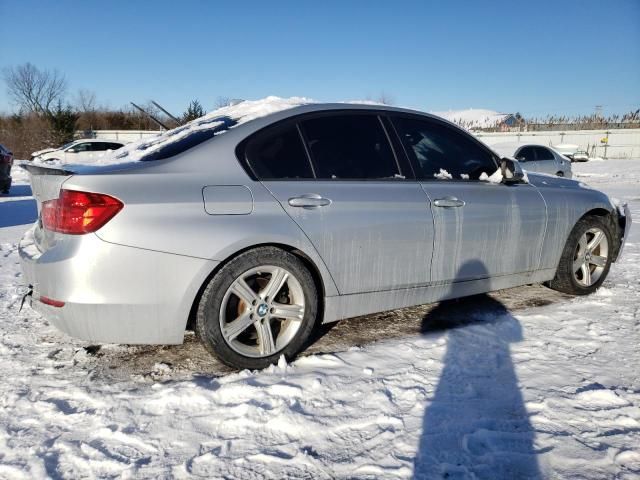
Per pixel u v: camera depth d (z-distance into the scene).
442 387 2.50
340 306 2.92
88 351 2.95
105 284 2.32
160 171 2.51
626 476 1.86
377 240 2.94
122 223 2.33
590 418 2.23
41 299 2.44
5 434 2.09
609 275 4.80
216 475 1.86
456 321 3.47
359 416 2.23
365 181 3.00
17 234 7.11
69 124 30.06
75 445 2.02
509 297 4.06
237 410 2.25
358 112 3.16
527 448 2.02
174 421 2.20
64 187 2.37
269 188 2.68
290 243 2.66
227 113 3.15
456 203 3.25
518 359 2.83
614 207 4.26
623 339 3.14
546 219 3.73
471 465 1.92
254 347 2.72
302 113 2.96
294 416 2.20
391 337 3.18
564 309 3.73
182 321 2.47
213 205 2.50
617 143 32.91
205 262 2.45
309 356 2.86
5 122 34.31
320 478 1.85
